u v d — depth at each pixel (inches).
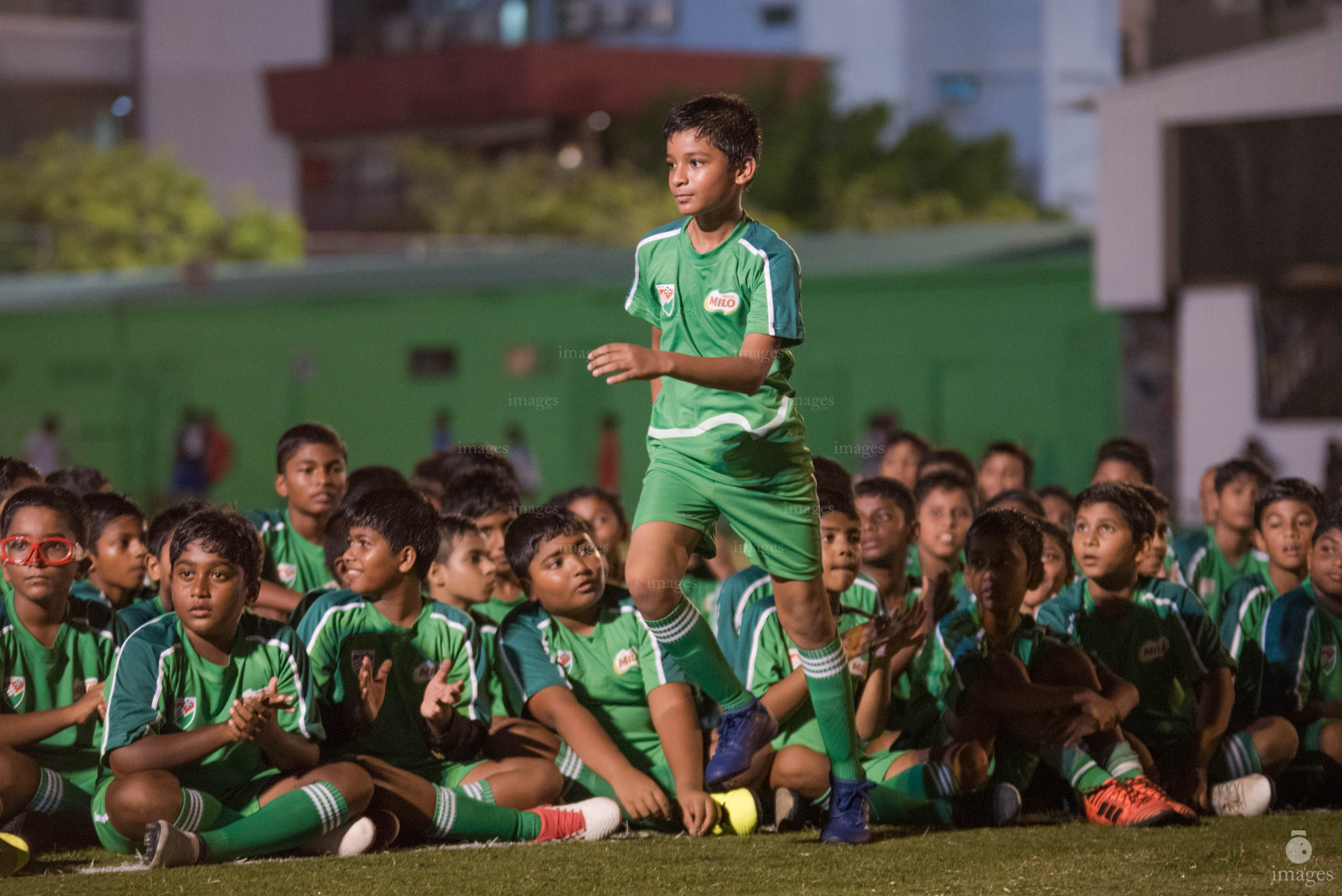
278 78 5502.0
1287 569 686.5
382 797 542.3
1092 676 606.2
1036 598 684.1
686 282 493.0
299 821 513.7
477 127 5442.9
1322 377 1948.8
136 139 5433.1
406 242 4800.7
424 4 5856.3
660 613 502.6
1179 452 2023.9
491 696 634.2
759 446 484.7
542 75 5216.5
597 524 765.3
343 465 745.6
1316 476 1936.5
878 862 497.4
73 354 2837.1
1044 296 2257.6
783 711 588.7
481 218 4857.3
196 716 544.4
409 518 599.2
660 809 567.8
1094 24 5359.3
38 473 717.9
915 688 643.5
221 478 2655.0
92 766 586.9
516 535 611.8
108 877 482.0
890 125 5280.5
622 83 5300.2
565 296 2578.7
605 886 467.2
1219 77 1987.0
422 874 485.7
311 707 554.6
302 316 2719.0
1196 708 647.1
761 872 485.4
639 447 2522.1
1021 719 588.1
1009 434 2279.8
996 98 5349.4
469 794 571.8
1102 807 567.2
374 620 602.9
